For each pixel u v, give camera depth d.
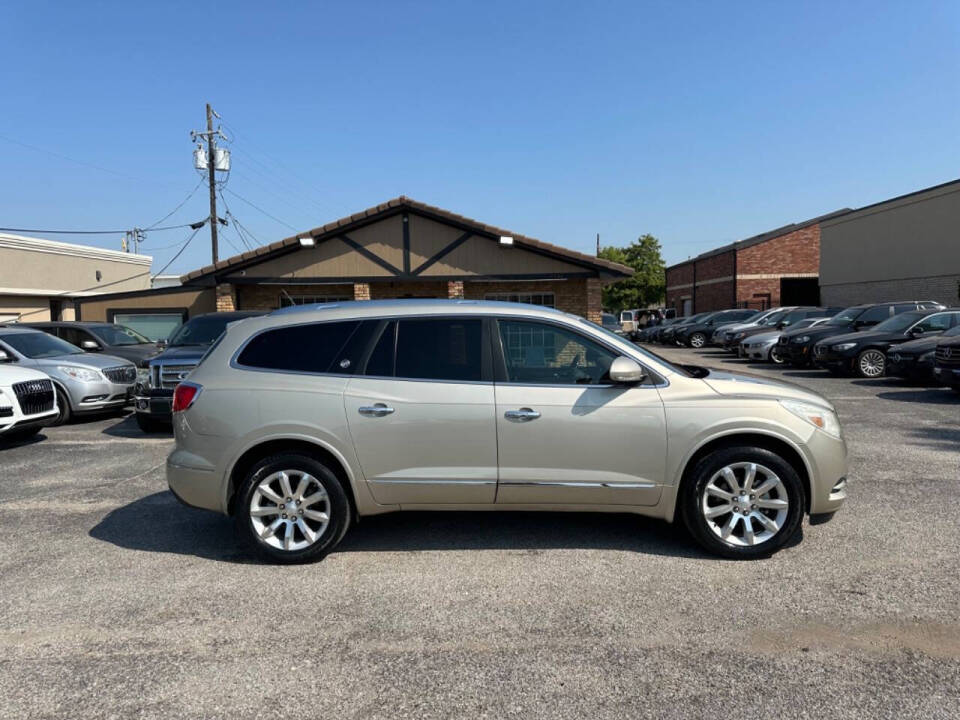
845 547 4.43
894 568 4.08
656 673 3.00
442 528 4.96
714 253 41.34
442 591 3.89
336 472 4.38
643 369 4.35
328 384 4.33
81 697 2.87
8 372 8.30
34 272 27.86
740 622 3.46
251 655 3.20
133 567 4.31
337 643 3.31
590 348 4.40
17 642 3.35
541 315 4.44
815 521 4.61
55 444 8.68
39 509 5.61
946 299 24.30
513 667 3.07
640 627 3.42
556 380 4.34
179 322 18.91
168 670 3.07
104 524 5.20
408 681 2.97
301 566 4.30
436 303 4.57
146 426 9.41
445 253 17.03
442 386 4.30
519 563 4.28
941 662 3.05
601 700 2.80
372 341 4.42
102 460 7.60
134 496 6.00
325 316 4.53
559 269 17.08
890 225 27.16
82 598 3.85
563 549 4.50
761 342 19.64
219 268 16.66
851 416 9.48
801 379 14.76
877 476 6.15
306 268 17.06
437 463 4.29
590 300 17.50
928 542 4.49
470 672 3.03
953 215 23.94
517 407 4.25
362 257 17.05
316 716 2.72
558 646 3.25
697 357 23.08
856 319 17.19
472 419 4.25
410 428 4.27
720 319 30.20
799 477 4.30
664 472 4.26
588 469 4.27
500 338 4.41
